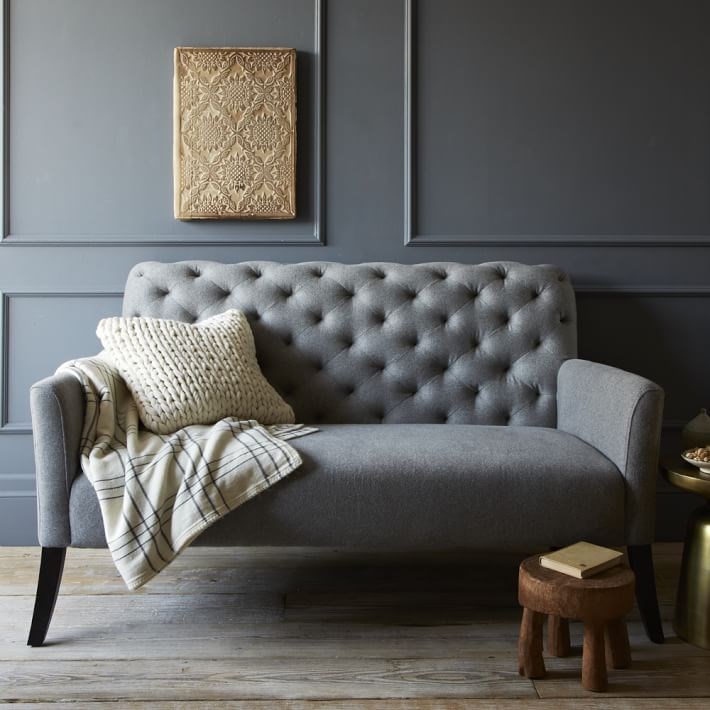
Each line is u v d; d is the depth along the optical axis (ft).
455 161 8.50
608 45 8.50
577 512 5.65
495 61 8.46
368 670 5.31
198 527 5.36
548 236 8.53
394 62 8.43
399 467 5.64
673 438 8.62
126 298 7.75
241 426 6.17
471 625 6.07
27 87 8.29
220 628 5.98
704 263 8.61
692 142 8.56
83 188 8.37
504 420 7.66
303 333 7.68
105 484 5.50
